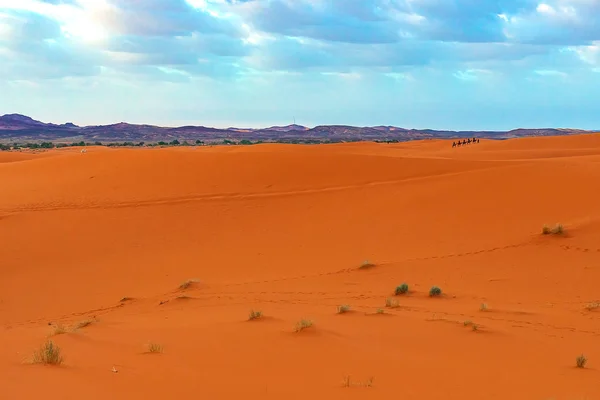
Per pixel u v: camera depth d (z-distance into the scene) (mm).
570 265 20047
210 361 8906
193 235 29750
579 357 9898
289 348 10039
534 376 9023
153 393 6805
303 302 17078
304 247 26703
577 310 15453
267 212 32875
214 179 40219
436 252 23844
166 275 23656
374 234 27672
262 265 24297
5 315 19031
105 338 10523
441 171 40500
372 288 19078
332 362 9227
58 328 10766
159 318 14906
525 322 13984
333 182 38281
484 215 28172
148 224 31703
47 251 27688
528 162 43625
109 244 28719
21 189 40531
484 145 105625
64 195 38250
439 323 13336
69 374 7074
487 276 19797
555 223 25297
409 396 7562
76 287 22484
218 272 23656
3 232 30516
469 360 9984
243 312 15133
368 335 11719
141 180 41062
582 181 31219
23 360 7570
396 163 42375
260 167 42406
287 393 7359
